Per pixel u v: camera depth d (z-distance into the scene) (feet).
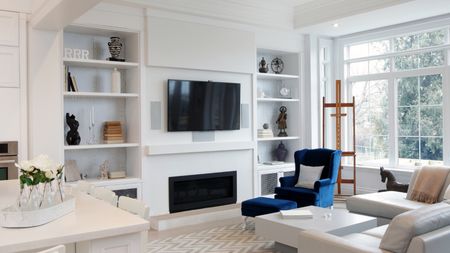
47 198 7.18
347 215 13.76
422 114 21.59
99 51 19.02
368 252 8.12
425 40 21.50
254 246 14.51
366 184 23.58
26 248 5.70
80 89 18.39
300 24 22.68
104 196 10.00
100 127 18.90
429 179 15.42
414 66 21.98
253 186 22.08
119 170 19.42
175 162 19.35
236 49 21.22
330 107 23.50
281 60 25.54
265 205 15.52
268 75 23.17
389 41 23.13
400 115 22.61
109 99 19.17
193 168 19.90
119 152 19.47
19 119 15.03
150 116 18.74
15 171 14.85
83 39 18.61
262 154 24.99
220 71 20.93
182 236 15.89
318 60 24.80
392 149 22.82
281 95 24.98
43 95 15.23
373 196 16.22
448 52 20.51
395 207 14.64
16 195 9.43
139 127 18.37
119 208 8.10
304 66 24.68
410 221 8.09
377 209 15.24
